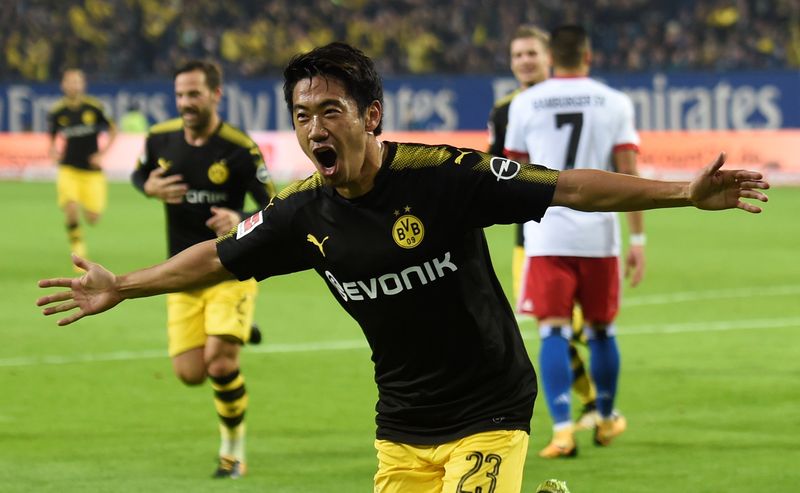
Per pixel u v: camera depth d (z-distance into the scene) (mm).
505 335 13742
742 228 65438
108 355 34156
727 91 88000
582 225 23281
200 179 23922
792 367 31859
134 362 33188
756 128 87438
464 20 106312
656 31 101875
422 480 14062
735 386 29719
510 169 13008
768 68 99375
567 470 22500
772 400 28203
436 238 13031
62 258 53906
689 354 33750
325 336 36969
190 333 23000
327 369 32250
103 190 56375
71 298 13984
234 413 22328
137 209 75688
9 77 108875
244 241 13766
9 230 64312
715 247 57531
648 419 26578
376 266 13172
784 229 64500
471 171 12977
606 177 12859
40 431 25859
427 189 12977
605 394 24078
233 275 14016
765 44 99750
